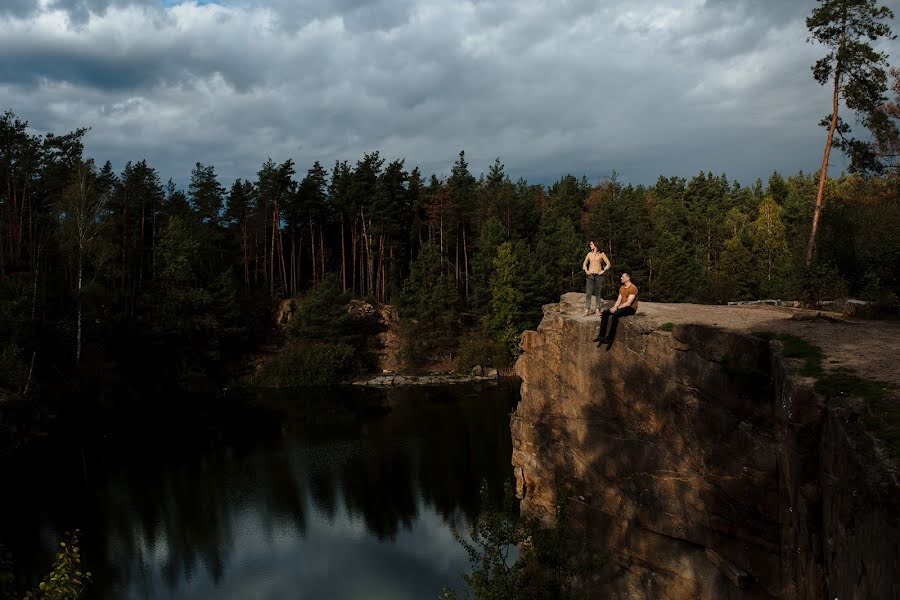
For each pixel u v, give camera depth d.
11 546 25.56
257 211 75.44
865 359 10.99
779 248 66.56
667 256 67.88
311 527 27.84
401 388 61.28
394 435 42.72
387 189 76.12
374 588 22.14
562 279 72.44
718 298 53.28
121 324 55.91
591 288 20.73
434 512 29.42
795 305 21.64
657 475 16.38
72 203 48.38
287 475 34.78
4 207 52.81
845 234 27.42
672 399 15.94
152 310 59.59
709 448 14.58
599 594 17.55
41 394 43.50
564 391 20.66
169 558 24.81
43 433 42.25
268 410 52.03
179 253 62.75
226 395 58.91
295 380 63.53
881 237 25.56
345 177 79.12
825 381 9.77
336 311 67.19
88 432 43.78
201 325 60.91
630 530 17.28
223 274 65.12
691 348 15.38
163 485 33.25
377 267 82.00
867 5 26.92
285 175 74.94
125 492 32.19
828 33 28.08
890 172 29.45
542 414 21.80
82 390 47.03
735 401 13.85
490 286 69.44
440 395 56.75
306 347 66.19
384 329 72.69
